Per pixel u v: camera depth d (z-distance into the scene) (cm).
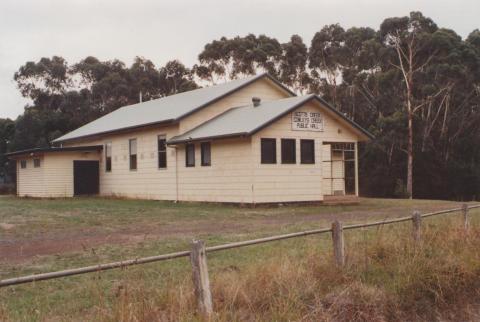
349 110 5481
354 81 5291
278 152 2423
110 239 1370
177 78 6562
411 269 890
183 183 2767
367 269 897
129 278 826
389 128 4725
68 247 1253
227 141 2488
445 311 855
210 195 2591
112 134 3359
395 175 4825
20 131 5541
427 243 1037
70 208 2366
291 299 730
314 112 2539
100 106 6022
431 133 4856
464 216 1291
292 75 5878
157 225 1686
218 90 3156
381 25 5025
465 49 4719
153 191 3002
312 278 817
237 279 766
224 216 1952
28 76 6112
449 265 925
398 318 803
